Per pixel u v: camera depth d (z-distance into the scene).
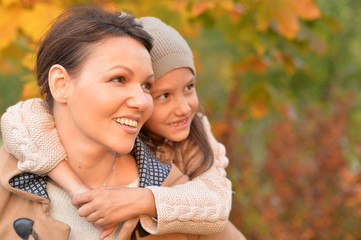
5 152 2.05
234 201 4.41
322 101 7.89
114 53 1.79
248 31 4.23
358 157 4.89
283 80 6.89
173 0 3.69
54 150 1.91
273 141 4.88
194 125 2.31
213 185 2.10
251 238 4.33
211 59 8.73
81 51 1.81
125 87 1.80
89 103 1.79
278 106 4.52
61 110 1.92
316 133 4.84
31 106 1.99
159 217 1.83
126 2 3.64
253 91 4.48
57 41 1.86
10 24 3.24
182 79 2.20
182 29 3.76
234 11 3.88
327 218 4.42
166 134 2.23
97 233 1.93
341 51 8.61
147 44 1.90
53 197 1.96
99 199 1.79
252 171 4.65
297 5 3.73
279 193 4.54
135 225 1.86
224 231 2.13
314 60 7.97
